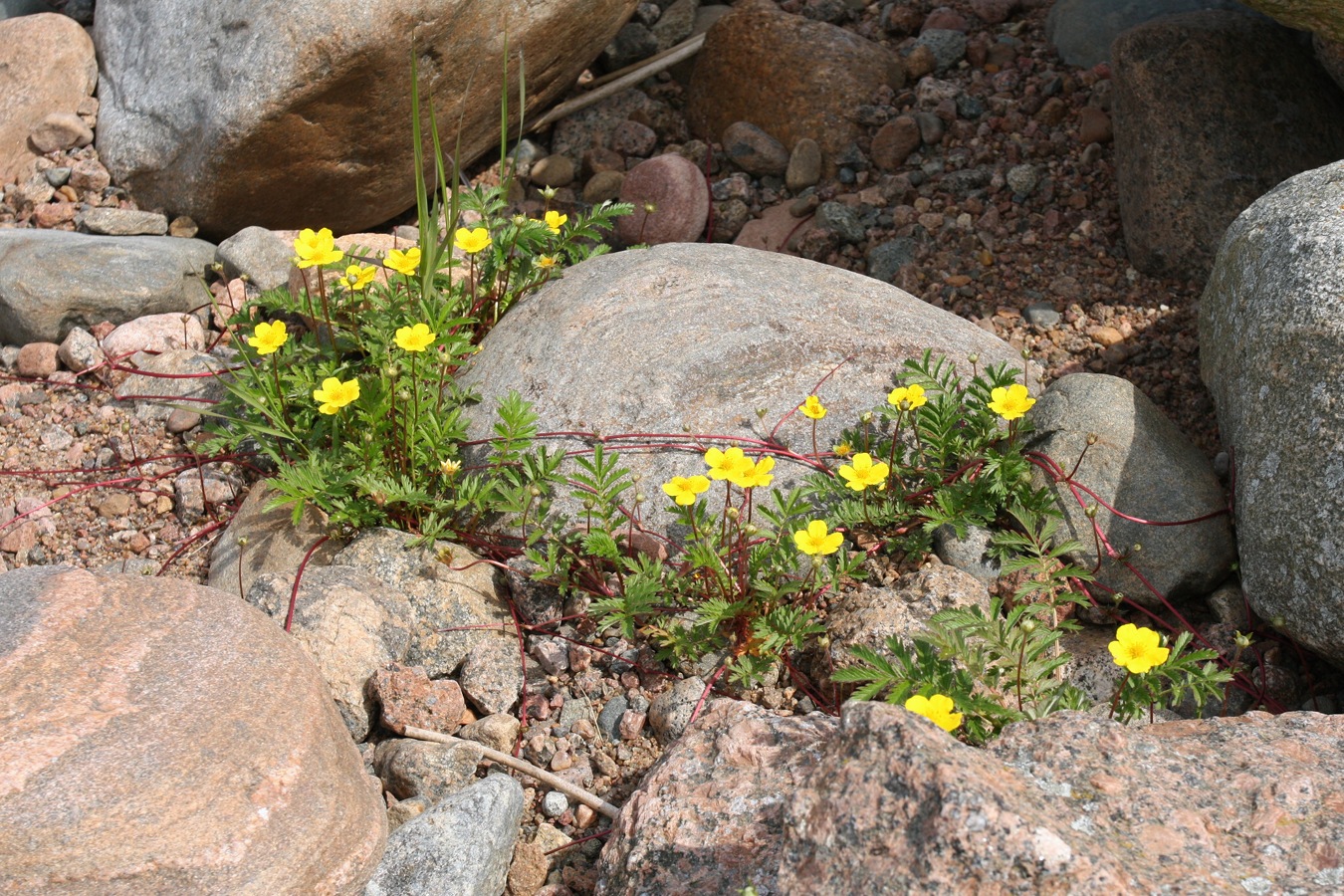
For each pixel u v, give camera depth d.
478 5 1.38
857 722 0.97
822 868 0.95
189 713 1.03
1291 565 1.12
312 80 1.35
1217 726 1.03
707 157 1.54
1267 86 1.40
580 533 1.17
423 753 1.11
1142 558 1.18
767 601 1.15
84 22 1.58
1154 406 1.24
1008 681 1.07
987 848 0.93
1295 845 0.96
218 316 1.35
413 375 1.18
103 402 1.32
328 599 1.14
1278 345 1.15
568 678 1.16
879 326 1.26
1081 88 1.52
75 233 1.40
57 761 1.00
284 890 1.00
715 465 1.13
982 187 1.47
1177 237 1.37
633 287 1.27
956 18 1.59
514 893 1.08
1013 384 1.21
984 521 1.18
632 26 1.61
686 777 1.05
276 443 1.26
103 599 1.06
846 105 1.52
